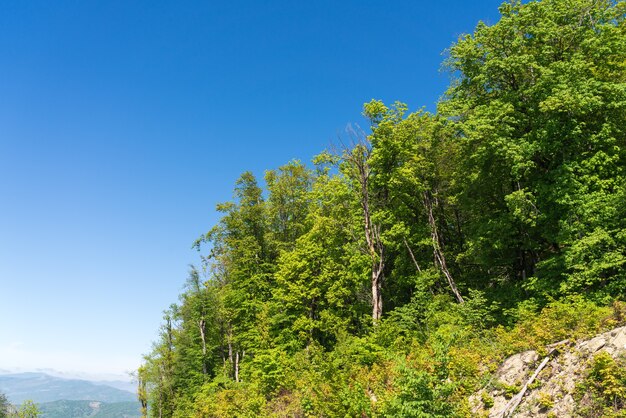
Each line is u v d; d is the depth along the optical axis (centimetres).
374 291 2572
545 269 2006
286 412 2002
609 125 1925
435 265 2709
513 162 2062
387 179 2780
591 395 1037
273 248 4122
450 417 997
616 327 1193
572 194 1878
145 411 6259
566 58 2153
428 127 2762
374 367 1792
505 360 1384
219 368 4312
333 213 3127
